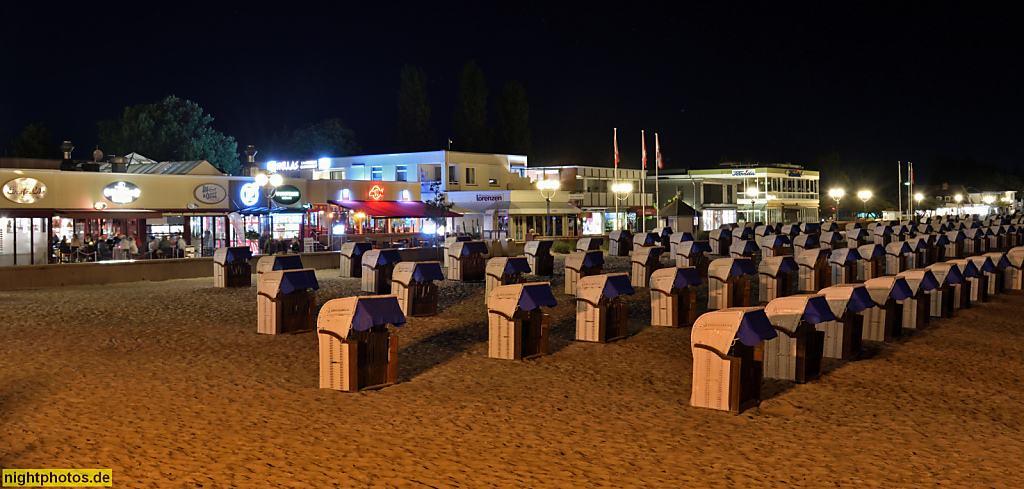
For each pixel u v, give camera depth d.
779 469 9.32
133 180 36.78
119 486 7.99
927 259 37.91
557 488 8.45
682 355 15.84
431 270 19.75
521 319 15.17
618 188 56.75
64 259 32.34
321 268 31.73
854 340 16.53
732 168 88.94
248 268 24.83
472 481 8.58
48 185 34.25
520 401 12.17
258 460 9.01
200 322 17.94
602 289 16.77
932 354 16.98
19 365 13.29
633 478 8.84
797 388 13.61
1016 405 13.09
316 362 14.42
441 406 11.73
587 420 11.20
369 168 60.03
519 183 63.59
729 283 21.03
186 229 38.94
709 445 10.20
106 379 12.59
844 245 47.88
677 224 53.38
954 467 9.59
